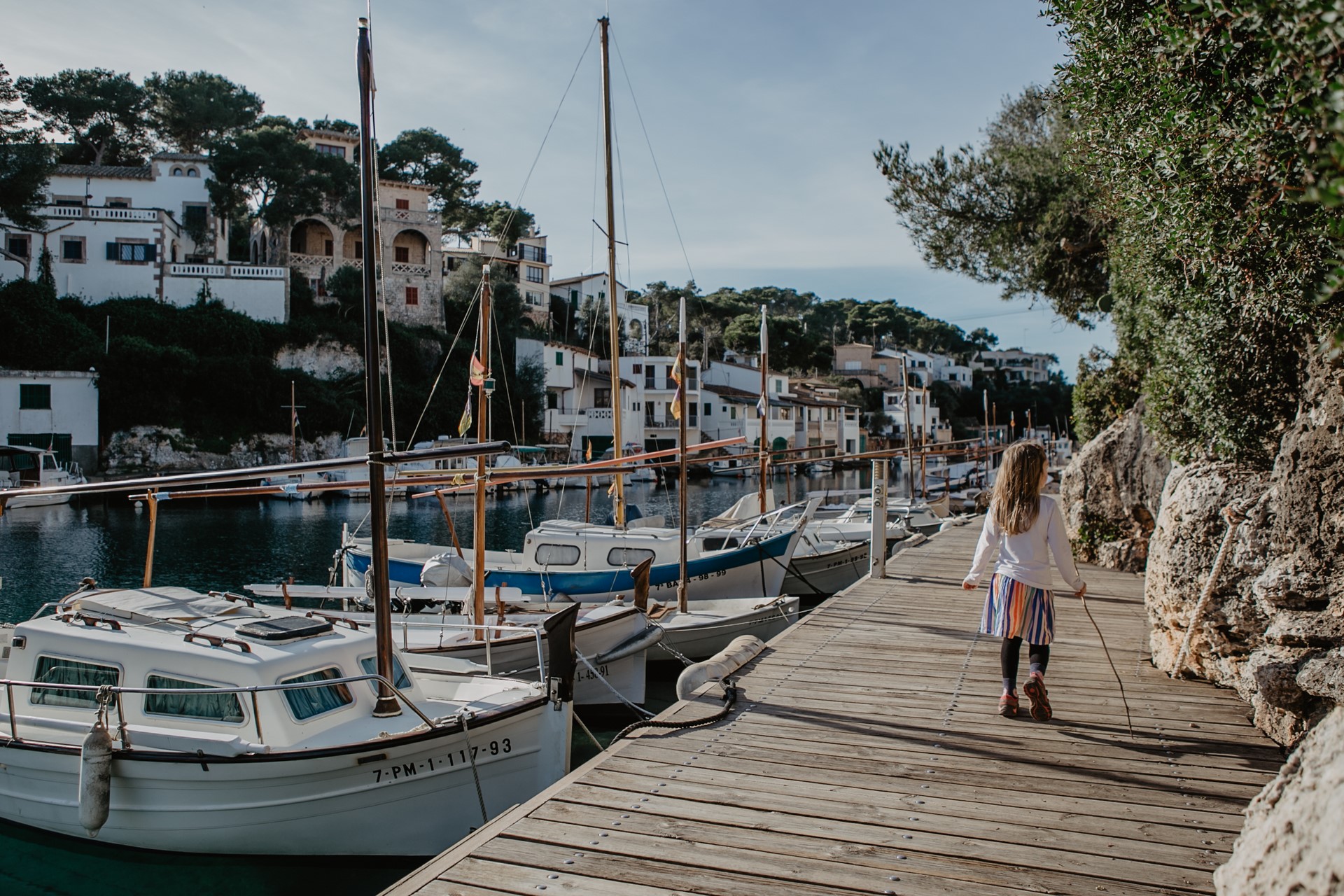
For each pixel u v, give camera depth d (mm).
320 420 50969
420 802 7410
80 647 7996
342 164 61031
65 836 7820
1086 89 7172
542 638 9391
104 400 45812
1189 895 3770
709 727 6074
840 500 48281
